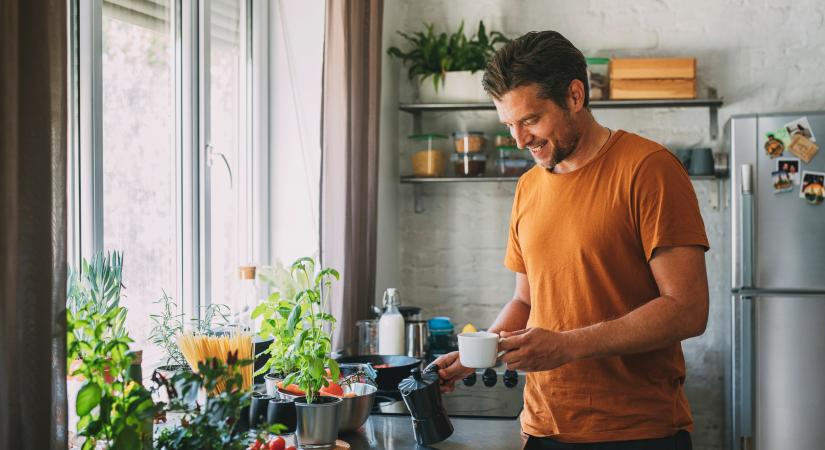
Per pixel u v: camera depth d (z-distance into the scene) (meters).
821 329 3.27
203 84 2.61
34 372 1.20
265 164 3.04
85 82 2.04
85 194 2.04
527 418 1.90
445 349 3.10
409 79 3.88
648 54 3.79
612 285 1.78
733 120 3.34
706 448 3.80
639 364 1.79
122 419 1.24
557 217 1.84
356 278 2.84
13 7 1.14
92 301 1.54
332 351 2.67
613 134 1.82
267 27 3.04
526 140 1.80
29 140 1.19
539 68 1.73
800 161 3.28
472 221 3.96
